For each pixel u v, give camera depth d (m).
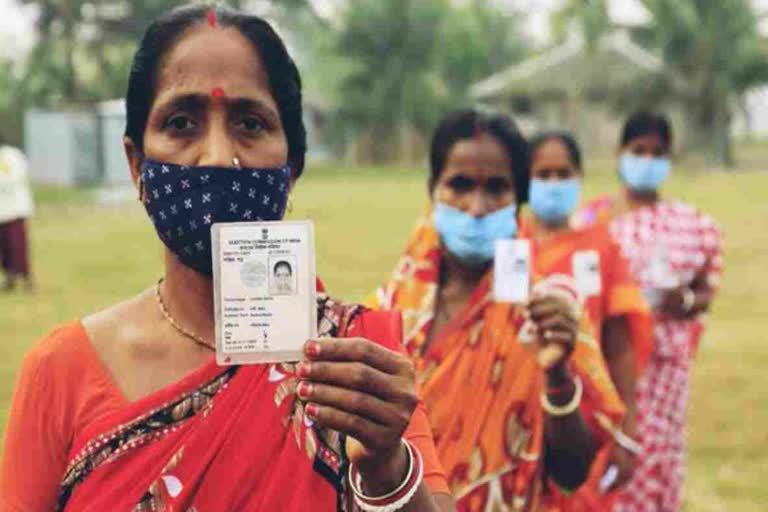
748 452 7.50
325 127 58.44
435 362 3.75
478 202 3.79
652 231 6.40
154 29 2.09
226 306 1.80
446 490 2.07
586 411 4.13
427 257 3.89
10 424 2.04
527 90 52.22
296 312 1.81
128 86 2.12
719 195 29.02
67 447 2.00
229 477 1.89
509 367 3.70
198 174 2.00
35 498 1.99
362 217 24.47
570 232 4.95
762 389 9.17
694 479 6.97
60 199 32.59
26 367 2.05
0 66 50.47
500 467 3.67
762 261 16.98
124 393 2.00
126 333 2.07
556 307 3.51
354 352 1.75
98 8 48.78
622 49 49.75
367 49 53.22
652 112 6.45
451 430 3.70
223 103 2.03
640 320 4.86
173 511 1.88
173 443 1.91
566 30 44.12
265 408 1.92
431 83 53.75
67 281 15.53
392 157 55.28
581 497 4.31
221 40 2.06
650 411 6.18
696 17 45.50
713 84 46.12
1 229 14.52
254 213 2.03
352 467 1.89
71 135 38.41
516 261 3.68
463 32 59.06
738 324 12.07
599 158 53.28
